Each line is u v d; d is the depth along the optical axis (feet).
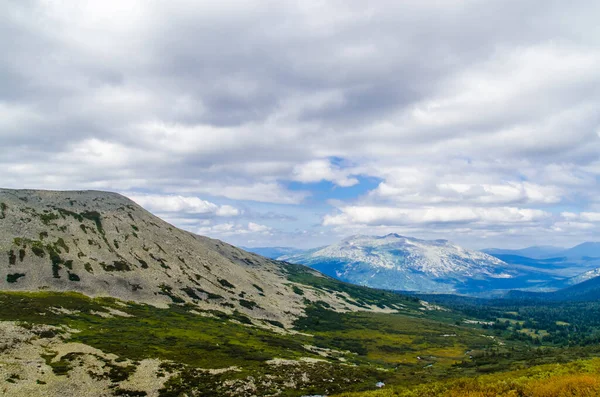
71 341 371.15
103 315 522.06
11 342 325.21
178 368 351.25
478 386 158.30
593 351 527.81
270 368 391.45
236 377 347.77
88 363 316.60
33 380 265.95
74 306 522.88
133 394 284.20
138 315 571.69
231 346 476.13
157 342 434.71
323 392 339.36
